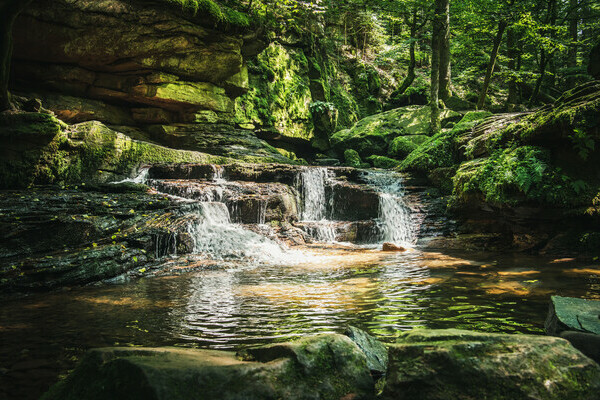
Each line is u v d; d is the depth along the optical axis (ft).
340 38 85.51
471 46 76.95
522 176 30.40
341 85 79.25
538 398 6.71
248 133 55.36
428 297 17.30
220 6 48.75
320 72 71.36
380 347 10.03
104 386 6.80
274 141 64.44
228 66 49.83
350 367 8.11
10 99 34.65
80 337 12.69
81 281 21.26
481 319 13.89
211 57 47.70
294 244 34.73
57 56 40.86
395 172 48.55
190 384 6.59
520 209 31.17
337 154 69.15
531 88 79.82
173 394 6.31
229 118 53.52
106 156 39.09
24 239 22.43
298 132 65.67
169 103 47.91
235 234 32.07
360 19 85.92
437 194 43.60
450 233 37.42
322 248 34.09
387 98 84.38
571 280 19.92
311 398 7.22
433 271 23.63
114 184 34.04
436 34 64.80
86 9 38.55
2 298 18.34
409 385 7.16
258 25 53.93
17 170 32.37
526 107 78.38
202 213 32.68
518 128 34.96
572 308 11.29
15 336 12.82
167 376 6.55
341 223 39.96
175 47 44.50
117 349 8.02
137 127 49.47
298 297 17.89
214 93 51.37
